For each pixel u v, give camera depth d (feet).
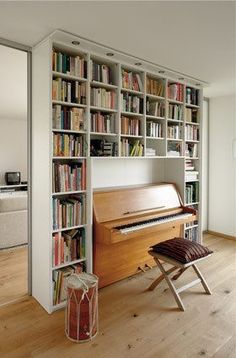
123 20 6.52
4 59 9.36
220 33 7.23
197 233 12.50
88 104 8.18
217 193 14.76
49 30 7.00
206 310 7.73
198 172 12.41
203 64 9.56
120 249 9.43
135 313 7.58
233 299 8.32
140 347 6.24
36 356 5.96
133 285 9.22
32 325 7.04
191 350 6.13
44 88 7.48
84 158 8.25
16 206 12.53
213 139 14.75
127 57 8.77
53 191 7.52
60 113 7.66
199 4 5.86
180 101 11.37
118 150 9.11
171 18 6.44
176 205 11.11
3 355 5.98
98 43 7.80
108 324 7.09
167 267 10.58
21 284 9.19
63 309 7.75
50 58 7.23
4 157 23.18
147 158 10.89
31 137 8.20
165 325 7.04
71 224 7.98
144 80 9.84
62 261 7.82
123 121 9.37
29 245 8.41
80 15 6.28
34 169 8.11
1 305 7.90
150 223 9.07
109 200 9.07
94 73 8.48
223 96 14.20
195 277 9.77
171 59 9.09
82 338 6.42
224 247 13.01
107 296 8.50
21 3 5.77
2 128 22.98
